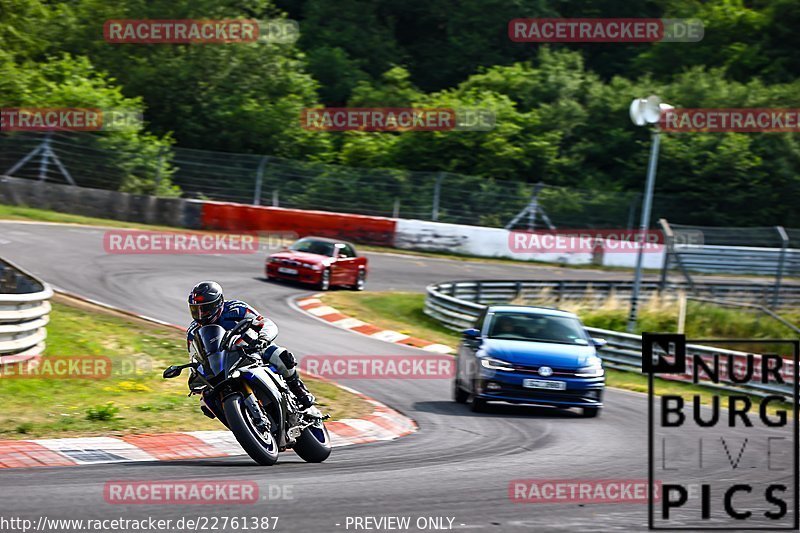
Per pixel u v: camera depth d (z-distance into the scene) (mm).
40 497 14227
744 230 79438
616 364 46656
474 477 18094
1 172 79625
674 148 105062
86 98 84625
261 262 66125
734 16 130750
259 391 18047
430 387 35438
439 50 143375
